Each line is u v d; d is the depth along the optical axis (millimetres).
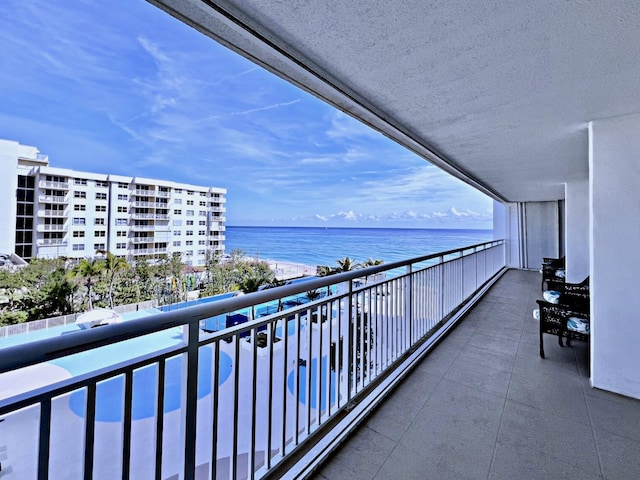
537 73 1729
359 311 2104
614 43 1439
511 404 2107
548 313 2916
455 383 2387
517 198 8398
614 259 2318
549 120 2441
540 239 9109
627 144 2297
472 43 1446
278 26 1325
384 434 1792
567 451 1663
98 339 774
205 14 1230
